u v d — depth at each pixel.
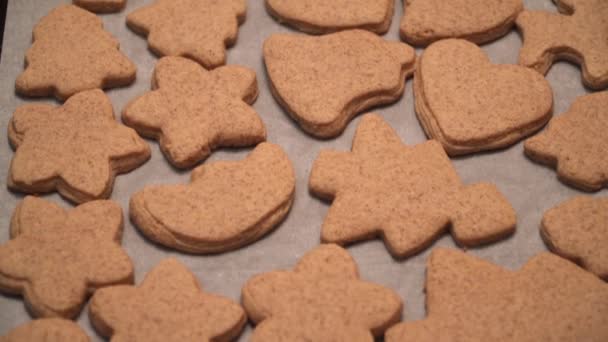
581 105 0.56
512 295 0.50
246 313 0.51
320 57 0.58
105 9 0.61
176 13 0.60
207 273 0.53
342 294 0.50
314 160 0.56
